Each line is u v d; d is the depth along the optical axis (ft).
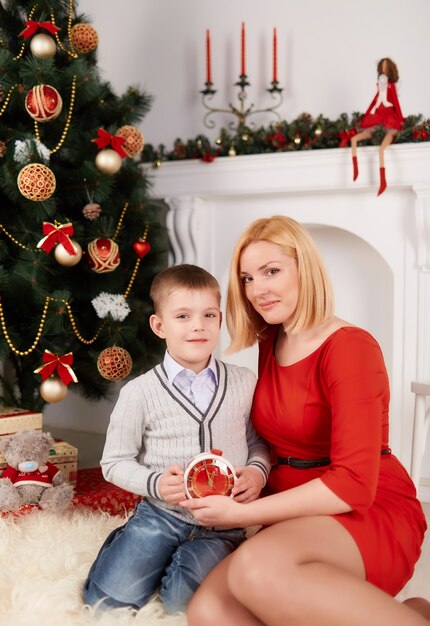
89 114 8.84
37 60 7.70
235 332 5.27
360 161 9.14
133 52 11.53
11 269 7.99
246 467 4.80
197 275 5.03
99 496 7.45
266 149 9.89
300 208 9.95
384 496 4.49
